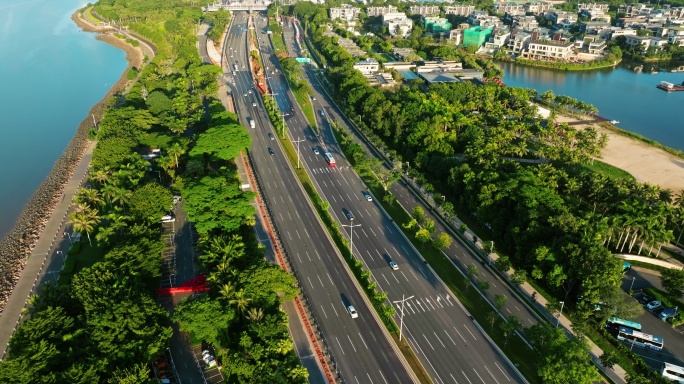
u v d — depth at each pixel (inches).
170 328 6545.3
